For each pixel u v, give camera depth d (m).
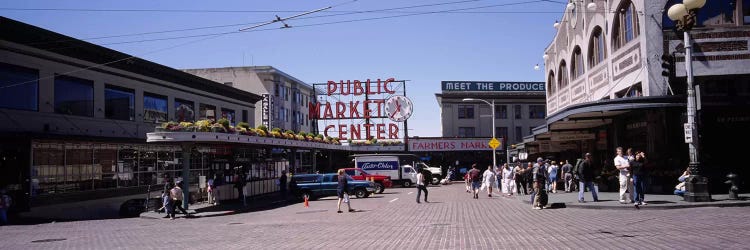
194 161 33.72
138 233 15.83
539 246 10.12
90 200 25.53
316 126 59.66
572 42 36.59
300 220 18.44
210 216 22.72
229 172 28.64
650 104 21.67
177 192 22.11
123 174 27.94
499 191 34.41
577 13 35.00
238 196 29.28
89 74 28.58
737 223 12.35
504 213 18.17
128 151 28.44
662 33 23.62
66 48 27.00
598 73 30.66
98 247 12.63
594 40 31.77
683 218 13.97
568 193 26.02
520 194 28.80
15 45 24.25
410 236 12.63
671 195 21.08
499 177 34.50
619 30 27.52
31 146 22.56
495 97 72.12
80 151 25.28
